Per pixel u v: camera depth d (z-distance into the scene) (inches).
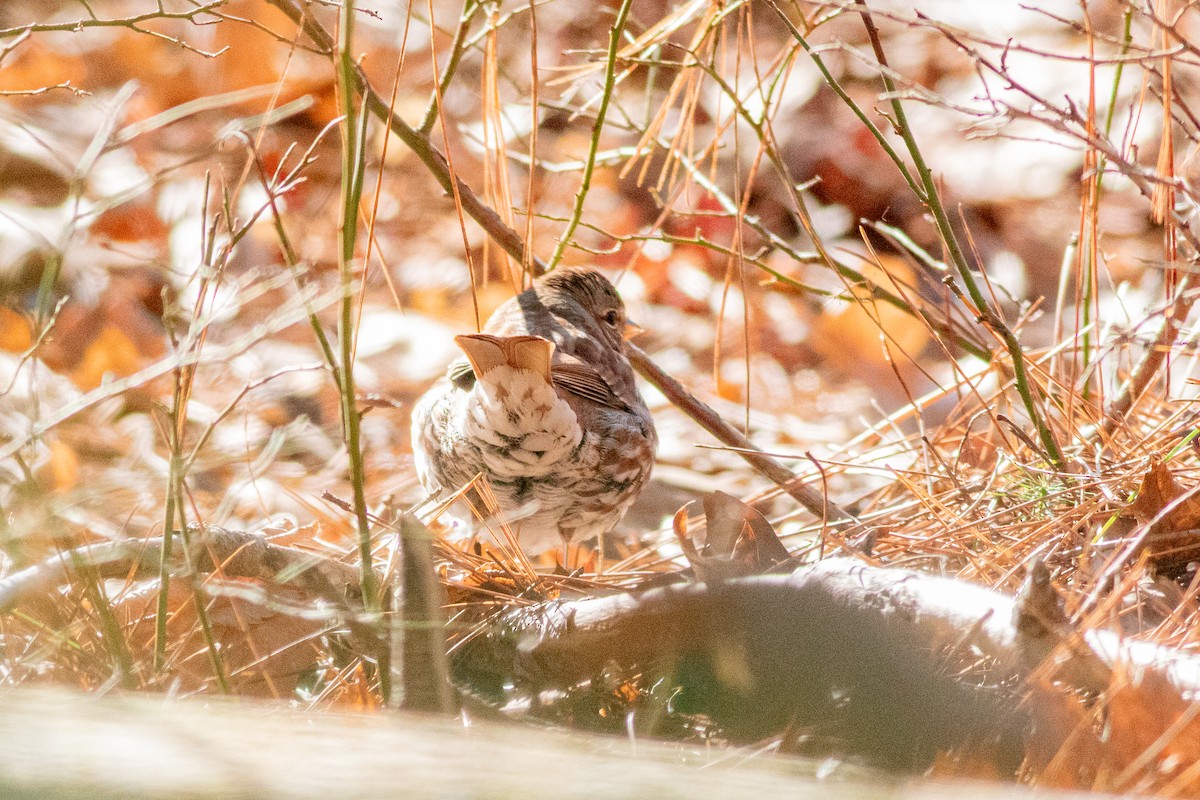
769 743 206.8
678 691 229.8
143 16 265.4
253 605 257.4
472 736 174.1
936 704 199.6
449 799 128.7
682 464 474.6
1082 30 262.4
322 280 542.0
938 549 277.0
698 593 222.4
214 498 361.4
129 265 514.9
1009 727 193.6
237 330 491.8
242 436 407.8
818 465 270.7
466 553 302.5
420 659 218.2
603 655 234.8
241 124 229.6
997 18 676.7
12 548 213.6
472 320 560.7
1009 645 190.1
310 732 159.0
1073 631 189.6
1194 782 166.7
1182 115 409.7
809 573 214.1
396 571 228.5
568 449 339.3
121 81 617.6
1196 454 282.8
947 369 533.3
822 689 210.1
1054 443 294.7
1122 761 177.9
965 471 325.7
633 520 435.2
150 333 497.7
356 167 223.1
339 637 258.5
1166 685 178.9
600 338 396.5
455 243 610.9
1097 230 320.2
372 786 130.2
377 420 478.9
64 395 410.6
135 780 125.3
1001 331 296.8
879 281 558.3
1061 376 342.3
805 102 674.2
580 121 685.9
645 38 350.0
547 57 662.5
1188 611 232.5
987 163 649.0
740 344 577.6
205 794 122.6
